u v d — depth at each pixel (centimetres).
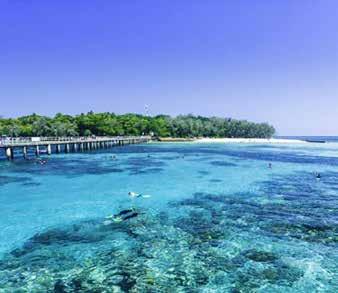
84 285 1077
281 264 1216
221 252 1323
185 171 3700
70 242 1444
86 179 3100
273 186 2733
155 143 11150
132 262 1238
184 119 15100
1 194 2406
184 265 1212
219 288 1055
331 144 11731
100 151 6931
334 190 2562
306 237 1488
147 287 1062
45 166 4084
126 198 2273
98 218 1792
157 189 2598
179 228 1616
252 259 1259
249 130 15462
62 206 2052
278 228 1611
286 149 8406
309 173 3559
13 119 12900
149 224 1684
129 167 4041
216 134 14738
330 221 1727
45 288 1058
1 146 4409
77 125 11750
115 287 1062
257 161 4925
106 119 12131
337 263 1226
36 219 1777
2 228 1630
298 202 2150
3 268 1201
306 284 1079
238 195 2367
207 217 1805
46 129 11275
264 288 1056
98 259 1270
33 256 1301
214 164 4444
